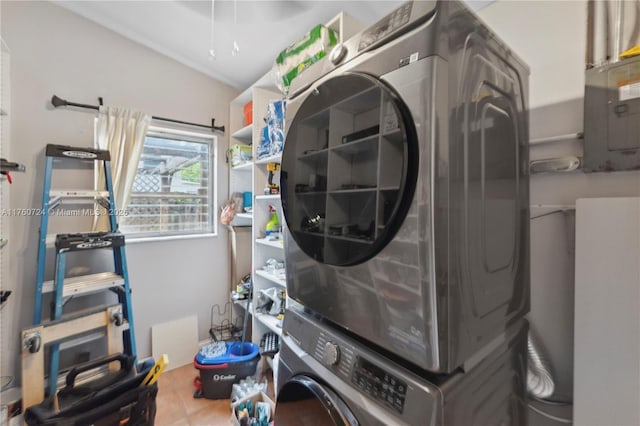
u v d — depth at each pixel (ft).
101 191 6.05
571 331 3.34
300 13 5.62
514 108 2.98
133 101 6.94
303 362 2.94
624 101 2.87
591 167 3.07
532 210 3.64
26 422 4.21
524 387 3.05
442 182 1.94
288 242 3.42
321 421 2.66
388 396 2.13
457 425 2.04
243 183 8.77
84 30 6.27
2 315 5.54
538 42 3.59
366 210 2.39
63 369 5.82
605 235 2.68
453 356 2.00
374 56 2.37
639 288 2.49
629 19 2.91
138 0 5.62
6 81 5.46
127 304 6.02
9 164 4.83
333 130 2.81
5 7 5.46
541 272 3.58
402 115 2.06
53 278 6.03
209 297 8.36
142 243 7.26
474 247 2.30
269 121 6.35
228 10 5.70
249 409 5.33
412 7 2.14
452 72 2.03
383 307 2.23
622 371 2.54
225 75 8.18
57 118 6.02
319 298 2.91
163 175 7.74
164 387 6.68
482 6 4.12
